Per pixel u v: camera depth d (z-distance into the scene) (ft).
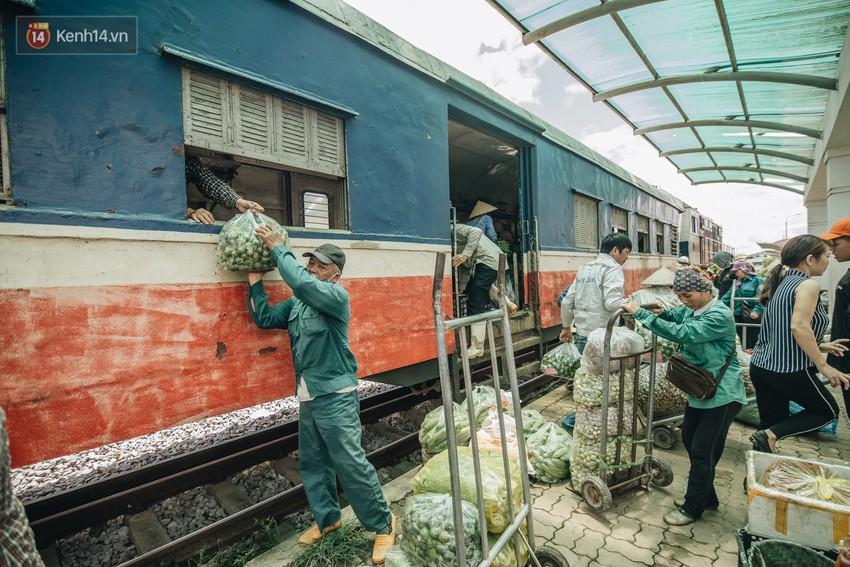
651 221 33.99
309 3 9.83
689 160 32.60
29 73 6.22
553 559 6.66
